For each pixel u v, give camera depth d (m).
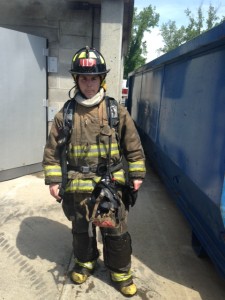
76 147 2.38
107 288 2.70
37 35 5.57
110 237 2.50
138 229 3.77
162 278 2.88
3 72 4.86
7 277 2.82
